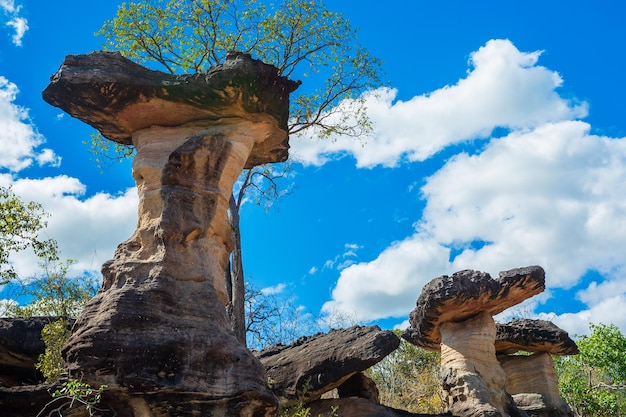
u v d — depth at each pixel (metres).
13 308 19.06
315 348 19.59
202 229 12.93
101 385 11.02
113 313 11.52
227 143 13.66
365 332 19.52
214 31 24.56
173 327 11.68
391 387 30.91
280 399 18.64
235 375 11.56
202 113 13.88
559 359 31.28
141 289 11.94
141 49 24.70
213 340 11.73
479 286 20.12
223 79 13.59
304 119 26.84
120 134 14.39
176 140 13.81
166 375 11.27
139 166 13.51
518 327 23.86
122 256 12.73
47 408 11.40
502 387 20.14
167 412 11.16
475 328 20.59
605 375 30.81
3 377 16.75
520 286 20.38
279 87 14.23
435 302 20.25
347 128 26.47
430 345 22.62
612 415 27.95
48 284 19.16
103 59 13.44
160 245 12.61
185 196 12.99
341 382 19.25
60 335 15.61
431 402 28.58
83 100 13.48
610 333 28.41
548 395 23.14
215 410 11.32
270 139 14.70
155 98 13.49
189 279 12.42
